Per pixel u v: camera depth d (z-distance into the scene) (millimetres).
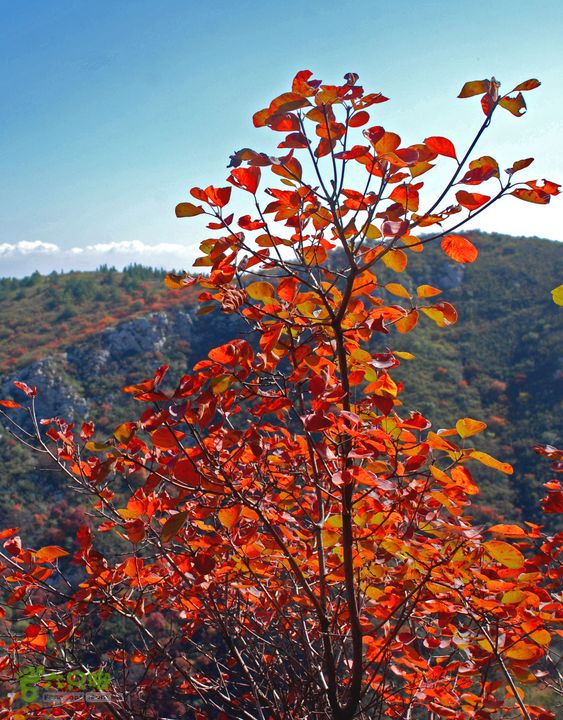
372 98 1875
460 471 2000
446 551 2293
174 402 1732
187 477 1820
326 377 1992
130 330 53031
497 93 1736
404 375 40656
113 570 2730
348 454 2047
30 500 25250
